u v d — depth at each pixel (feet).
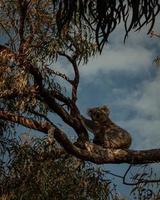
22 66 26.48
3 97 27.27
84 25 27.07
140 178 26.40
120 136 28.43
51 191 28.71
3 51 26.66
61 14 15.58
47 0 28.12
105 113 29.45
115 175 26.30
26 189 28.32
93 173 29.22
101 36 15.35
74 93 28.25
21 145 28.91
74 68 28.48
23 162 28.89
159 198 26.68
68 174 29.12
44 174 28.55
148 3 15.34
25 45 26.81
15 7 28.19
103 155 25.12
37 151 28.63
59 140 24.68
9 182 29.22
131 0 15.23
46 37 26.94
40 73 26.78
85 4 15.44
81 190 29.14
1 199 28.07
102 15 15.26
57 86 28.25
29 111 27.89
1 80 26.63
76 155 25.03
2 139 29.63
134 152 24.97
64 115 27.40
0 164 29.40
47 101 27.27
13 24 27.76
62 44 27.04
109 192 28.76
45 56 26.71
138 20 15.26
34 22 27.73
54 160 28.89
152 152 24.84
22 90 26.71
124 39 15.35
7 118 25.66
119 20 15.26
